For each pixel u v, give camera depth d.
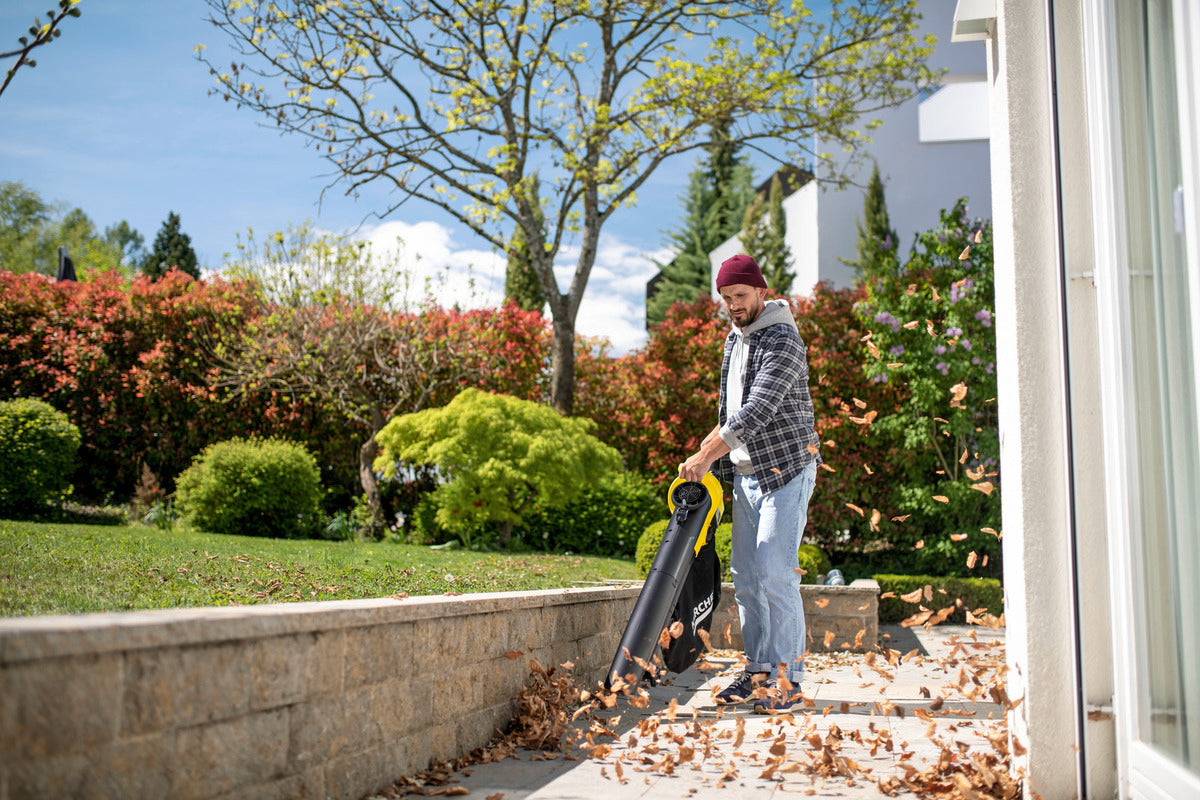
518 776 2.68
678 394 11.89
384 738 2.42
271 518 9.93
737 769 2.80
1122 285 2.21
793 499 3.86
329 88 11.06
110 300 12.15
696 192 37.97
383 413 11.70
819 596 6.47
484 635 3.07
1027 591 2.40
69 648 1.45
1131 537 2.17
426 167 11.63
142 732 1.60
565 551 11.11
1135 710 2.14
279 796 1.97
